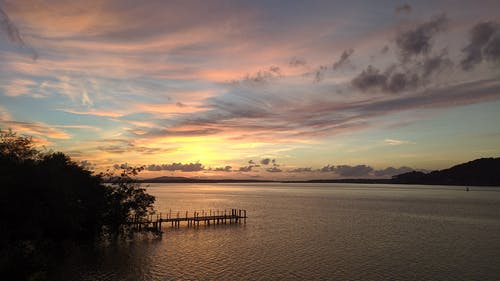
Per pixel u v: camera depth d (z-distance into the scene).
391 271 38.19
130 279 34.97
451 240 55.00
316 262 41.69
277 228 66.44
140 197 55.72
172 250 47.12
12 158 40.69
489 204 126.56
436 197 177.50
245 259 42.84
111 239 53.34
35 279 29.41
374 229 65.81
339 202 137.50
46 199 39.16
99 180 54.25
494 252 46.69
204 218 69.81
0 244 32.66
